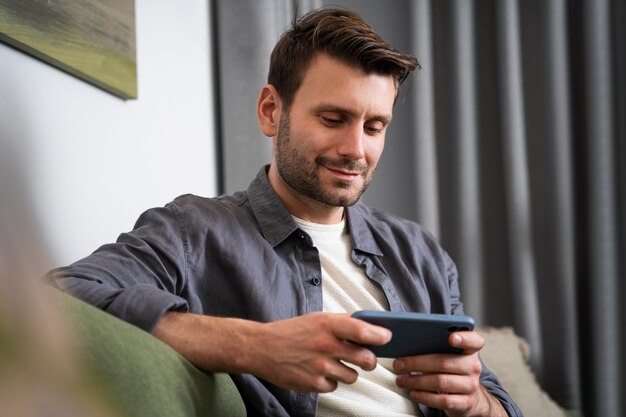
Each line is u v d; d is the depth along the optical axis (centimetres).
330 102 102
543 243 204
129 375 58
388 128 211
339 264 111
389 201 211
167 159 153
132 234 97
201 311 98
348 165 104
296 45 107
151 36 146
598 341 193
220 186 191
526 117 208
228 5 186
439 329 74
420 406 102
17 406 22
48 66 106
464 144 203
